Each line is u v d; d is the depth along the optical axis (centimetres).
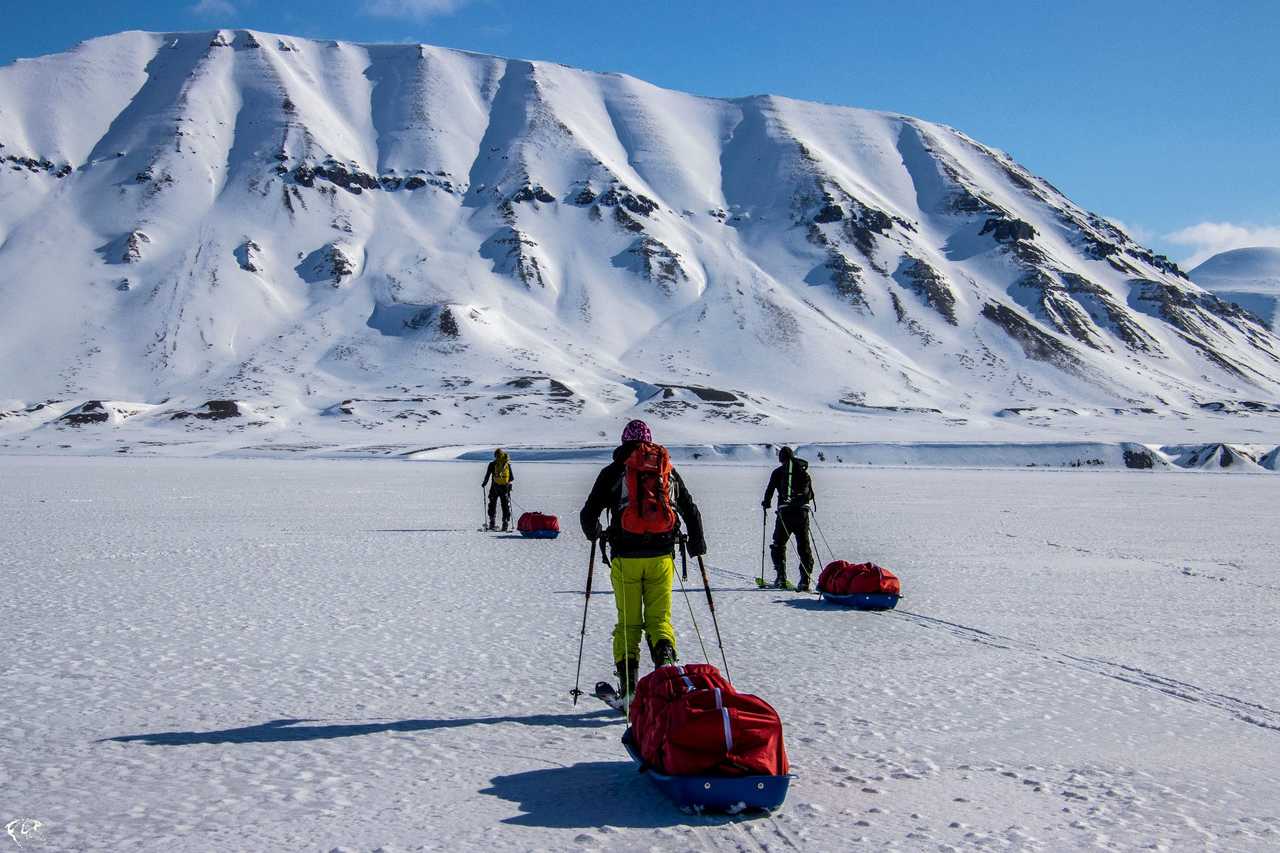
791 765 610
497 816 520
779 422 13850
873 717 719
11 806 524
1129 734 682
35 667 848
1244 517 3034
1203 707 756
